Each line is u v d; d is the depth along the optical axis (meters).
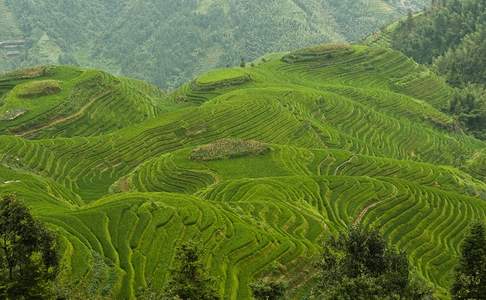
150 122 101.25
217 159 80.94
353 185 67.88
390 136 108.56
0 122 99.62
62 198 65.44
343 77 143.00
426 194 66.50
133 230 47.69
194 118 101.19
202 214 51.44
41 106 104.19
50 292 28.52
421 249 55.59
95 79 117.12
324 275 33.19
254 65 155.00
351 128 109.44
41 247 31.62
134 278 40.25
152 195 56.03
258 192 64.88
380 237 33.47
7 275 27.97
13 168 73.06
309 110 112.88
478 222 33.72
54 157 86.81
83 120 105.81
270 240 47.72
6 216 30.58
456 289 33.28
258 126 100.19
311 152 85.25
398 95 130.38
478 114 128.00
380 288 29.53
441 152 106.88
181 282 30.06
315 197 64.56
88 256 41.31
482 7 174.88
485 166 93.88
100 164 87.38
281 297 33.00
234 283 41.03
